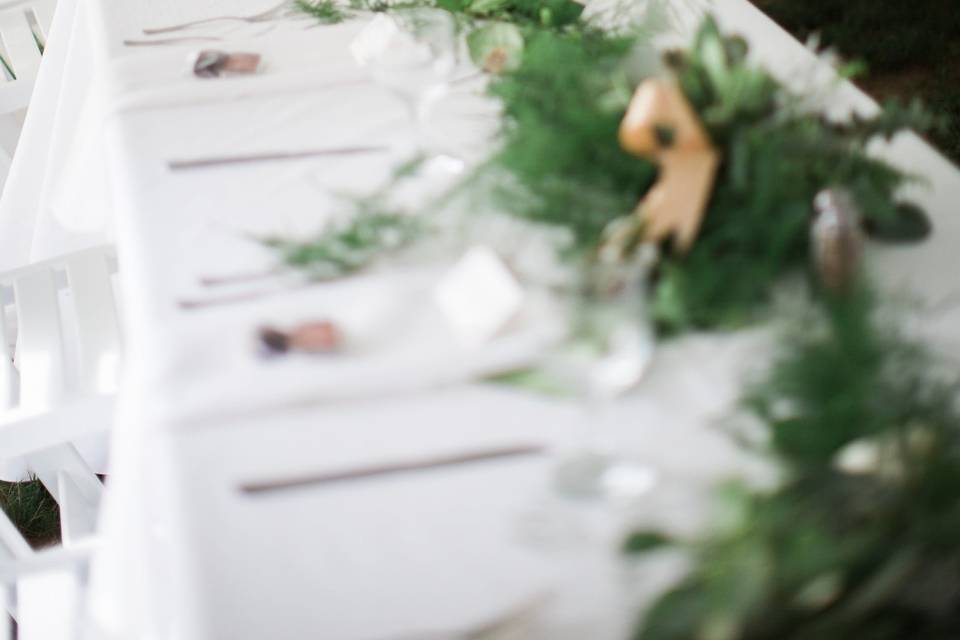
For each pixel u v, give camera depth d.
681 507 1.25
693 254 1.37
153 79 1.77
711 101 1.41
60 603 1.56
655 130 1.37
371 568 1.23
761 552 1.14
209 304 1.44
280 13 1.92
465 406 1.33
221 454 1.31
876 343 1.26
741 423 1.30
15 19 2.26
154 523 1.32
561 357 1.34
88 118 1.98
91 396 1.81
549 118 1.49
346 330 1.40
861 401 1.22
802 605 1.13
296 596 1.22
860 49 3.57
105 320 1.92
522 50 1.69
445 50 1.65
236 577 1.23
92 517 1.90
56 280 2.10
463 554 1.24
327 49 1.83
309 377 1.35
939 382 1.24
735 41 1.50
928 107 3.26
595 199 1.42
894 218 1.45
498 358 1.36
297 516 1.27
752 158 1.38
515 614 1.20
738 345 1.35
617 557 1.23
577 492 1.27
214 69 1.76
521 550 1.24
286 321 1.41
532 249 1.46
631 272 1.35
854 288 1.33
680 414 1.32
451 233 1.49
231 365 1.37
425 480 1.29
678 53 1.46
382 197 1.54
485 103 1.69
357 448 1.31
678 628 1.14
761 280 1.36
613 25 1.73
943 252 1.44
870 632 1.14
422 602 1.21
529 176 1.45
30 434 1.80
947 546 1.13
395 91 1.62
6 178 2.37
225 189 1.59
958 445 1.18
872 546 1.13
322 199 1.57
